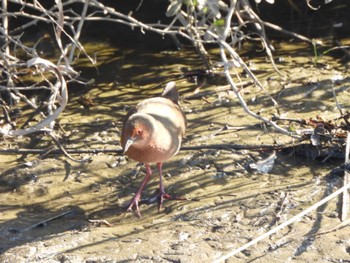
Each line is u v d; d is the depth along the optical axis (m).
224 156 11.39
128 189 10.93
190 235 9.63
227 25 11.17
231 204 10.23
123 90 13.92
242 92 13.38
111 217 10.32
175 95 11.69
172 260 9.16
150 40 15.84
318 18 16.02
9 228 10.12
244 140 11.80
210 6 11.20
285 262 9.02
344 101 12.74
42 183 11.16
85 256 9.37
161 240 9.57
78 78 14.42
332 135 11.23
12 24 16.42
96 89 14.02
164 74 14.39
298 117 12.34
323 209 9.91
